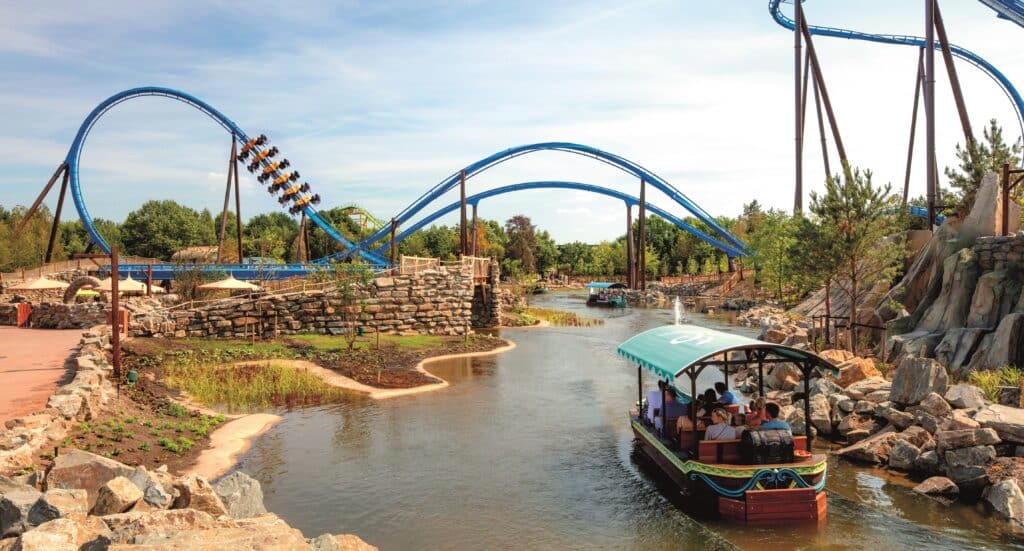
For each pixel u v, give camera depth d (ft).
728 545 46.37
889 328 102.63
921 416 65.36
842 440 71.31
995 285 86.74
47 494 30.12
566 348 147.54
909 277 110.83
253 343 125.08
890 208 106.11
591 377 110.63
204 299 160.56
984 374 75.15
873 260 106.11
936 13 157.38
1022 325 77.97
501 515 51.93
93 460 37.32
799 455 52.60
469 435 74.28
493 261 197.36
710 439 54.39
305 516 51.16
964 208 122.21
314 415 82.43
